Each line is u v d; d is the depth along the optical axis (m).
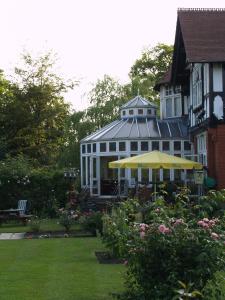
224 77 22.52
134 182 27.31
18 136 36.19
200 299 7.73
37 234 19.81
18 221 24.61
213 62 22.02
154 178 25.84
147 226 8.25
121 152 27.64
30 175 27.19
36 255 14.35
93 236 18.86
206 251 7.75
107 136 28.09
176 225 8.12
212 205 10.07
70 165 35.59
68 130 36.31
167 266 7.88
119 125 28.95
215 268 7.75
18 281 10.80
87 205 25.84
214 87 22.48
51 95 36.53
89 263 12.91
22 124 36.03
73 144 35.72
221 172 22.64
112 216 13.09
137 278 8.12
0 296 9.48
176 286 7.71
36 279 11.01
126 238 8.77
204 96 23.42
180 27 24.34
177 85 29.00
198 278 7.80
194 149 26.86
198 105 24.81
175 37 25.95
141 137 27.53
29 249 15.55
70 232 20.11
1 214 25.11
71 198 26.31
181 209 9.17
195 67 25.62
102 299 9.25
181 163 21.20
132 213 12.62
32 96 36.16
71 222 20.17
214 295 7.93
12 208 27.00
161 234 7.94
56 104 36.88
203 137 25.20
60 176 27.48
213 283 7.88
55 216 26.67
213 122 22.50
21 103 35.72
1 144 33.38
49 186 27.33
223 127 22.56
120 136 27.73
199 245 7.89
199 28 23.44
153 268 8.03
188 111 28.59
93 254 14.41
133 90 37.94
